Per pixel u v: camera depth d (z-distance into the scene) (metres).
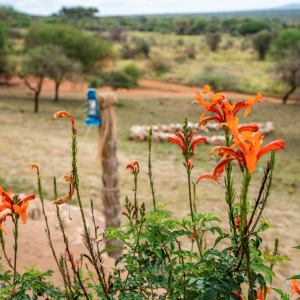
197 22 101.19
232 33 96.69
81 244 5.11
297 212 10.55
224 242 7.38
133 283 1.38
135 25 125.31
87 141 16.73
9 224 5.52
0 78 35.62
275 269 6.88
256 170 14.20
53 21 98.44
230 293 0.98
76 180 1.14
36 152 13.50
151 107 30.62
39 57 24.39
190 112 29.12
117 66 51.78
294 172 15.07
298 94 37.59
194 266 1.21
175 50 68.00
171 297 1.22
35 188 9.54
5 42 35.81
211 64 53.38
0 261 4.11
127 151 16.17
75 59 33.88
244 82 44.03
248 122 25.45
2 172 10.53
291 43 43.62
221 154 0.91
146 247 1.37
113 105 5.33
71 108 27.52
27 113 22.86
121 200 9.77
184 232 1.24
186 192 11.27
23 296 1.31
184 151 1.28
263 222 1.28
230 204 1.19
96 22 111.56
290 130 23.80
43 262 4.37
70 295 1.40
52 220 6.68
